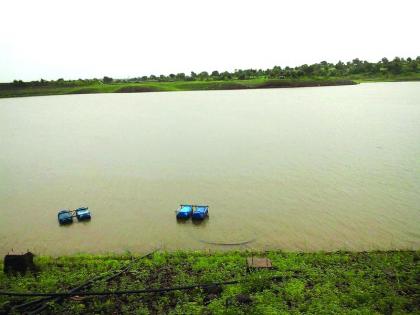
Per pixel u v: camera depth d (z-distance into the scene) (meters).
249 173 61.72
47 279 27.45
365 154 71.69
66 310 23.55
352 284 25.81
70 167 70.31
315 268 28.56
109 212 47.50
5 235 41.75
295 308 23.25
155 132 107.81
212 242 38.50
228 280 26.94
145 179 60.75
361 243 37.12
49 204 51.06
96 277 27.53
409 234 38.81
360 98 186.25
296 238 38.62
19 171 68.75
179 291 25.38
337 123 112.31
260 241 38.31
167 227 42.56
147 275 28.14
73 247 38.53
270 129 105.06
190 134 101.75
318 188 53.19
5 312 23.16
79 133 112.19
